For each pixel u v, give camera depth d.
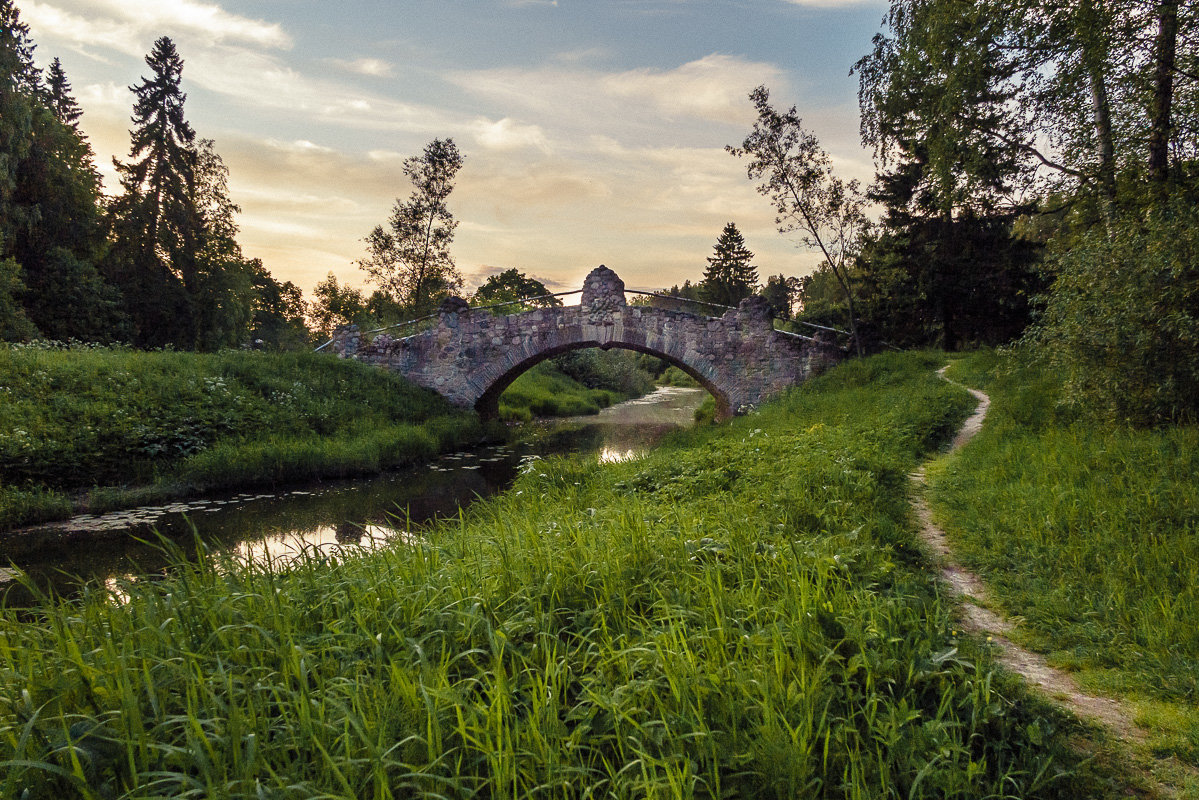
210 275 35.44
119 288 30.77
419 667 2.75
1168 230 7.46
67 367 14.33
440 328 23.20
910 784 2.29
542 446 20.52
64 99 40.41
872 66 16.25
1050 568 4.84
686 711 2.48
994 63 12.28
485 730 2.26
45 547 9.00
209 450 13.69
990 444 8.63
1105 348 7.93
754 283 67.56
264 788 1.91
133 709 2.12
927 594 4.25
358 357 23.41
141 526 10.14
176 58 33.81
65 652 2.66
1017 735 2.68
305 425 16.56
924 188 27.22
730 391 22.28
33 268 26.64
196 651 2.83
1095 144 11.63
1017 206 16.23
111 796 1.93
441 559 4.63
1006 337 28.92
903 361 20.78
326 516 11.02
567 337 22.92
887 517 5.87
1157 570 4.46
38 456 11.47
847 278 30.27
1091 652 3.68
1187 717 3.01
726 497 6.66
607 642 2.98
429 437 18.44
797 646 2.89
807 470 7.14
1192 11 9.55
